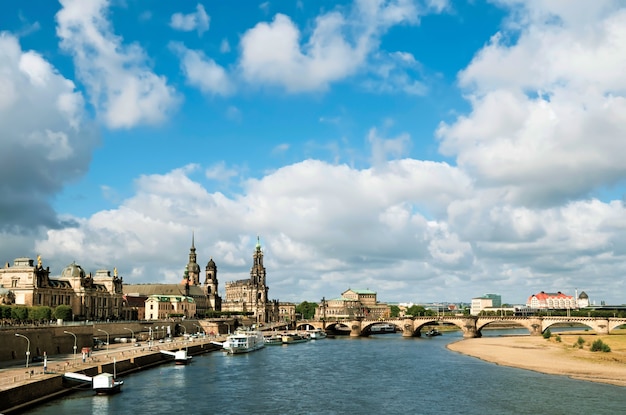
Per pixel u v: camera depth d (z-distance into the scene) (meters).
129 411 100.62
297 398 113.75
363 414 99.56
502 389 120.75
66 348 167.75
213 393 118.88
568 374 140.62
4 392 94.56
